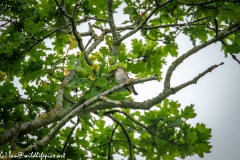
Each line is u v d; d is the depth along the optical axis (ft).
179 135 38.68
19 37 30.53
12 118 28.89
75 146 34.40
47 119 28.07
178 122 38.73
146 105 32.12
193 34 37.24
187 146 37.50
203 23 37.45
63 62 32.65
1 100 27.66
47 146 30.81
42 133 32.24
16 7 33.40
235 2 33.60
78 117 33.37
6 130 27.09
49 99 29.30
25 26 32.24
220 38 35.35
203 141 37.86
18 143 31.30
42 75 31.01
